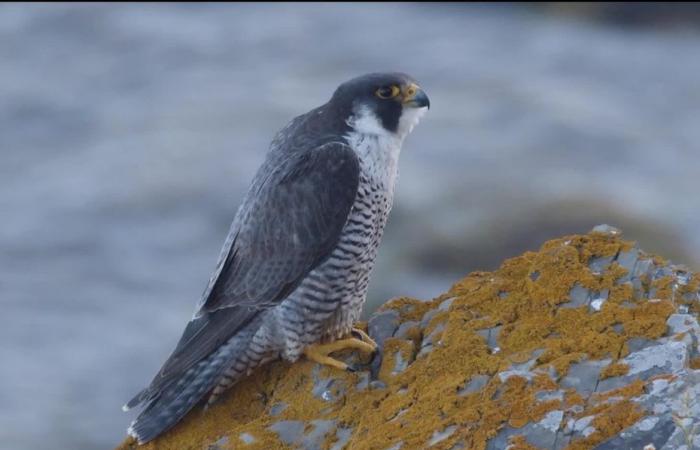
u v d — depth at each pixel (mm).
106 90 30375
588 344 5652
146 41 34031
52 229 21703
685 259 19328
